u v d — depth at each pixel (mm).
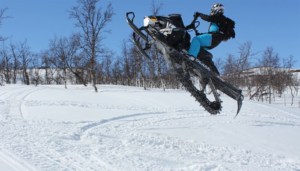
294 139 7816
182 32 4891
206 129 8312
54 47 31594
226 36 5203
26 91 16734
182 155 5133
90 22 20766
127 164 4172
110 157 4461
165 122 9133
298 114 13641
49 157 4203
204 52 5211
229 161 5109
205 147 6051
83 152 4641
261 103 16031
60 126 7094
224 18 5168
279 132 8625
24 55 37812
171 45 4930
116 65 42562
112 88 25094
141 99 15078
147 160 4508
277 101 26875
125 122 8773
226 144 6684
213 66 5398
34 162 3889
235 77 24203
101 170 3820
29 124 7016
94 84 21156
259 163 5148
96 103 12992
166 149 5492
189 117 10359
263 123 9977
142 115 10383
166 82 35656
